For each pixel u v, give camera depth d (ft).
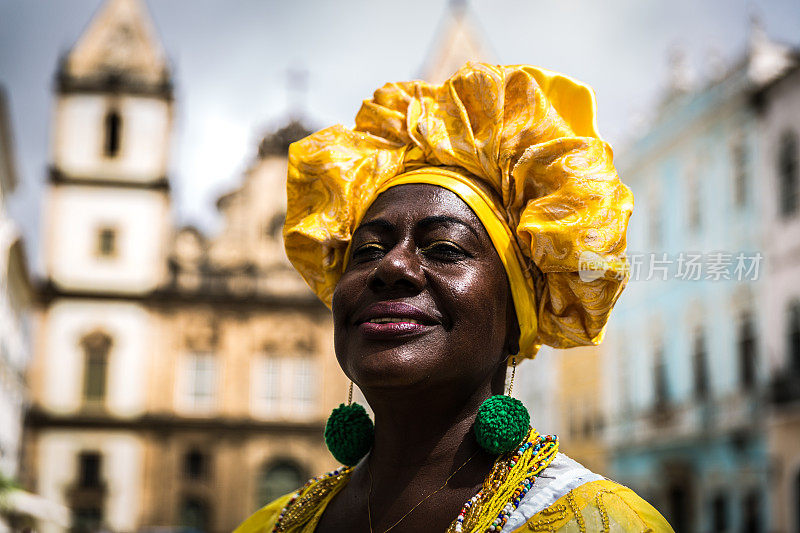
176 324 99.40
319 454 97.60
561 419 84.28
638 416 70.08
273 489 97.14
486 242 4.55
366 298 4.47
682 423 63.26
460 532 4.09
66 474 94.73
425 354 4.24
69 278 99.04
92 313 98.73
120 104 102.83
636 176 72.64
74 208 100.53
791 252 53.57
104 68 103.40
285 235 5.20
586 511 4.03
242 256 102.58
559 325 4.84
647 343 69.77
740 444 57.21
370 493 4.62
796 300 52.85
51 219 99.96
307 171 5.17
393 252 4.41
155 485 95.40
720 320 60.39
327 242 4.98
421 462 4.44
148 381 97.91
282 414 98.27
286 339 99.76
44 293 98.07
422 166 4.90
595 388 77.92
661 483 65.98
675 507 64.69
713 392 60.59
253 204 104.27
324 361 99.60
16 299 94.53
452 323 4.33
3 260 80.38
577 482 4.22
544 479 4.30
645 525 3.97
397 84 5.23
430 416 4.43
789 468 52.44
